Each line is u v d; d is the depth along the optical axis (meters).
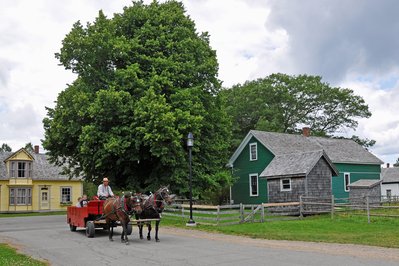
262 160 45.78
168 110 29.88
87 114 31.27
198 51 35.53
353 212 32.03
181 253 15.05
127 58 32.75
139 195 18.78
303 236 19.47
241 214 26.17
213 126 35.91
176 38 34.78
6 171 58.66
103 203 19.95
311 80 69.62
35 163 62.66
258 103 64.62
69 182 63.56
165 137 28.83
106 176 35.12
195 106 31.73
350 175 48.50
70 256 14.91
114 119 31.28
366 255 14.01
